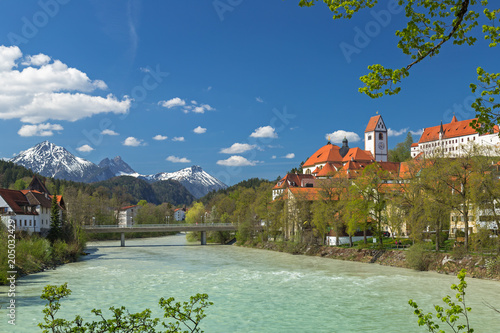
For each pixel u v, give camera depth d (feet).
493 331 114.73
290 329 118.32
